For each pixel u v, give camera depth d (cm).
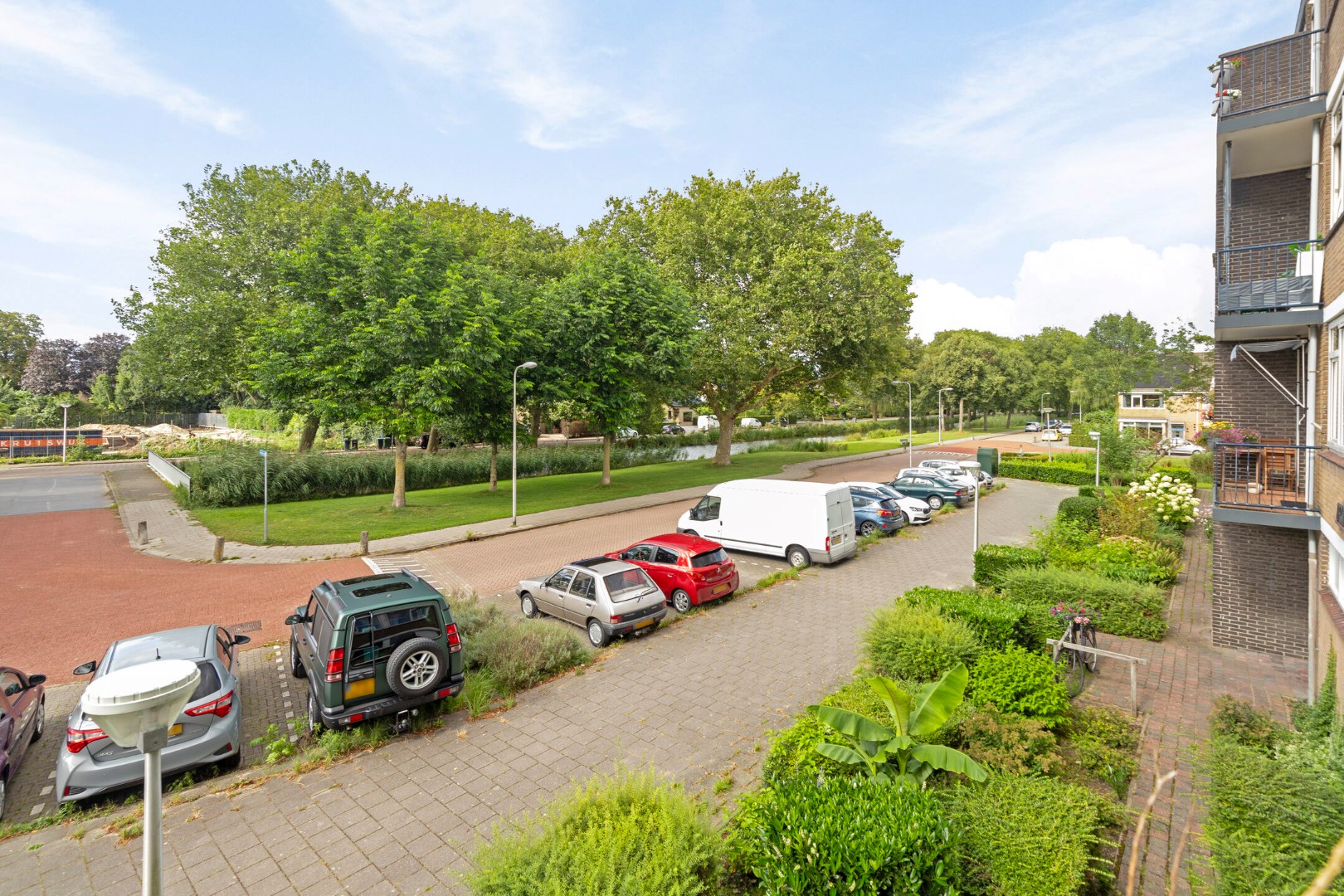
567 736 795
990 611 948
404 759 750
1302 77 1002
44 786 752
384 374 2361
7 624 1311
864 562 1675
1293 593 1010
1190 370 3831
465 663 988
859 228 3612
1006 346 10662
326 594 859
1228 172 1006
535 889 423
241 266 3378
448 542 2020
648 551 1373
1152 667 970
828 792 495
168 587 1565
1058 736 725
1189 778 653
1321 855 412
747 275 3562
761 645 1095
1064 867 443
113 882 548
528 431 3119
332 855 578
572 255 3712
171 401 7288
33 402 6241
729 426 4084
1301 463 1046
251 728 884
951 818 491
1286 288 939
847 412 9569
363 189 3828
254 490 2742
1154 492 1933
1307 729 676
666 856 449
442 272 2620
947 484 2555
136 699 301
